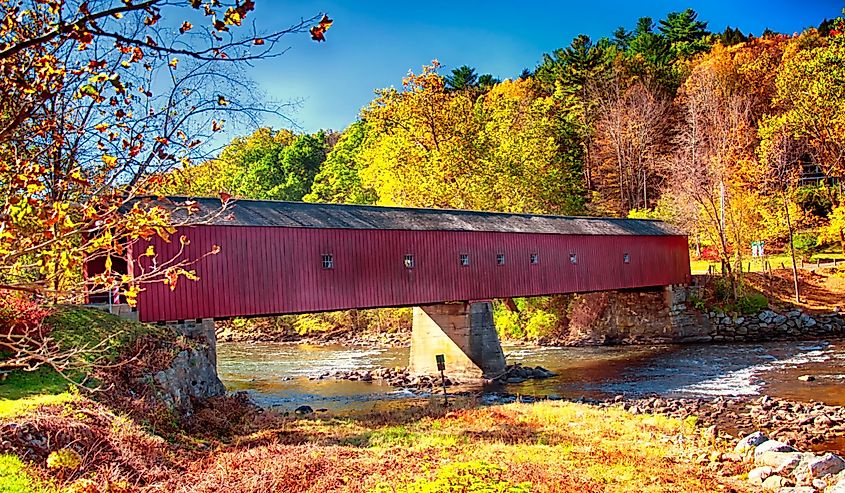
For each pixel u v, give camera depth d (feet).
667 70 198.70
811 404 59.98
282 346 136.26
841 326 108.68
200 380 59.77
